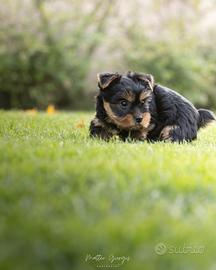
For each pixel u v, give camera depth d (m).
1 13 21.42
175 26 22.02
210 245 4.16
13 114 13.70
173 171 5.89
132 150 7.05
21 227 4.17
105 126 8.81
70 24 21.72
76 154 6.54
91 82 21.84
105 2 22.16
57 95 21.84
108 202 4.87
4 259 3.64
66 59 20.95
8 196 4.95
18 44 20.77
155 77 21.00
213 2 23.00
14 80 21.11
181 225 4.37
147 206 4.84
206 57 22.27
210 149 7.82
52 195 5.02
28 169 5.66
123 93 8.54
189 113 9.21
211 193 5.32
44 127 10.38
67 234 4.04
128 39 21.83
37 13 21.56
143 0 22.64
